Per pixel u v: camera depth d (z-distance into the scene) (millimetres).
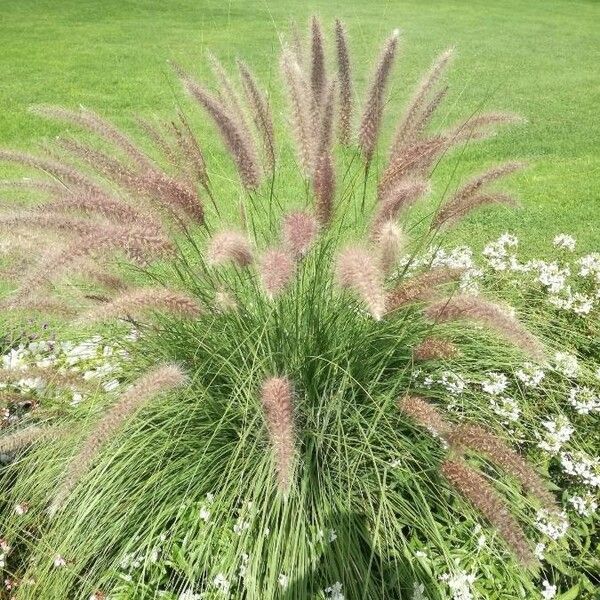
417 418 3229
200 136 10531
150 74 15328
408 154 3766
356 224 4184
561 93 14938
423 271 4082
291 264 2932
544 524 3469
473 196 3773
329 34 4234
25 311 3344
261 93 4121
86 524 3453
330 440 3465
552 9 26984
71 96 13633
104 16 22312
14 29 20016
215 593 3170
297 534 3072
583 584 3379
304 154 3965
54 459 3678
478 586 3223
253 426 3586
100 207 3141
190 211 3486
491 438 3043
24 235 3195
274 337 3740
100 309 2971
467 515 3381
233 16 22375
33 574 3557
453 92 14570
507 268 5266
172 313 3205
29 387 4332
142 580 3186
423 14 24234
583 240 8141
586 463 3756
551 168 10633
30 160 3533
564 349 4562
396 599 3188
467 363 4137
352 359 3699
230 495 3420
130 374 3967
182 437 3562
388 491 3379
